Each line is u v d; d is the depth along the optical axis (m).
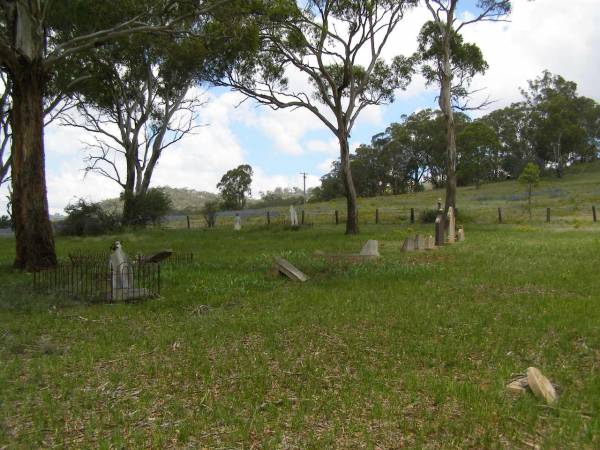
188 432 4.27
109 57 29.94
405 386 5.24
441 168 89.12
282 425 4.40
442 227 19.91
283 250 18.89
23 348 6.88
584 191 55.81
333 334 7.24
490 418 4.43
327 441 4.05
